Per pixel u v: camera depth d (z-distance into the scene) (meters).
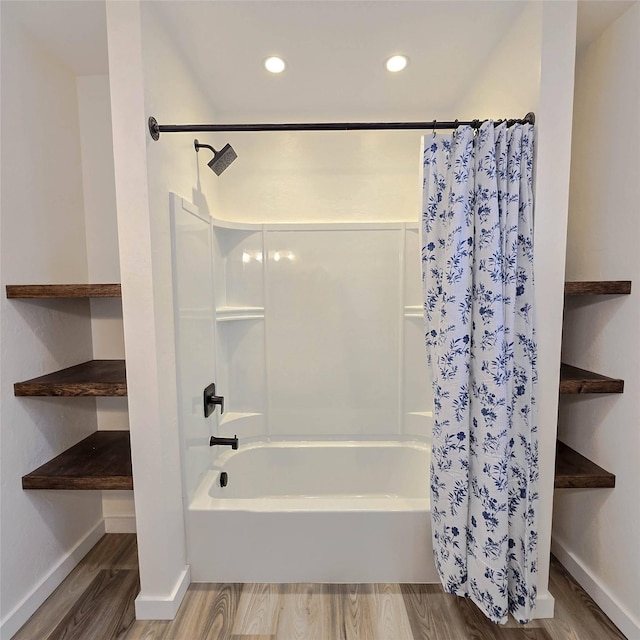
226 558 1.58
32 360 1.50
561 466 1.49
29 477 1.44
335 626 1.39
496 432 1.29
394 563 1.57
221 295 2.12
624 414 1.36
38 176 1.54
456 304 1.32
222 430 2.10
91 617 1.44
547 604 1.43
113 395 1.41
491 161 1.29
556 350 1.37
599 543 1.48
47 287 1.37
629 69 1.32
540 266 1.34
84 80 1.78
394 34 1.47
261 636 1.35
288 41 1.50
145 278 1.31
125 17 1.23
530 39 1.32
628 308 1.34
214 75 1.73
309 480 2.24
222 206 2.21
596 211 1.49
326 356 2.25
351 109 2.03
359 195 2.24
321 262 2.21
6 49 1.37
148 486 1.39
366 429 2.27
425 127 1.34
